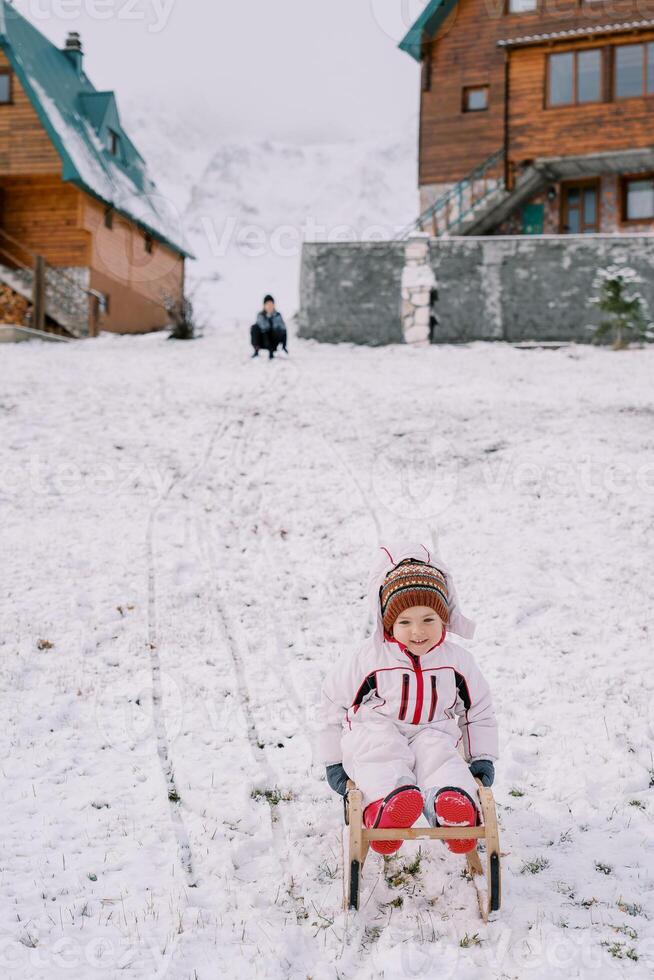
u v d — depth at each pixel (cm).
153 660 532
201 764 410
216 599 629
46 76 2712
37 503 811
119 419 1101
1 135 2500
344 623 594
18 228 2636
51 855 335
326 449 996
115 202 2714
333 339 1884
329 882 317
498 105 2516
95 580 651
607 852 333
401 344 1852
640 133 2233
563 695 479
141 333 3055
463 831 276
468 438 1031
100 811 369
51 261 2619
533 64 2333
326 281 1889
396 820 272
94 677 507
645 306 1756
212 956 276
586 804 369
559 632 565
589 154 2278
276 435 1048
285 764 411
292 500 838
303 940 284
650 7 2272
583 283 1784
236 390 1273
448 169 2570
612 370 1460
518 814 363
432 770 292
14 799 376
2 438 998
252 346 1734
